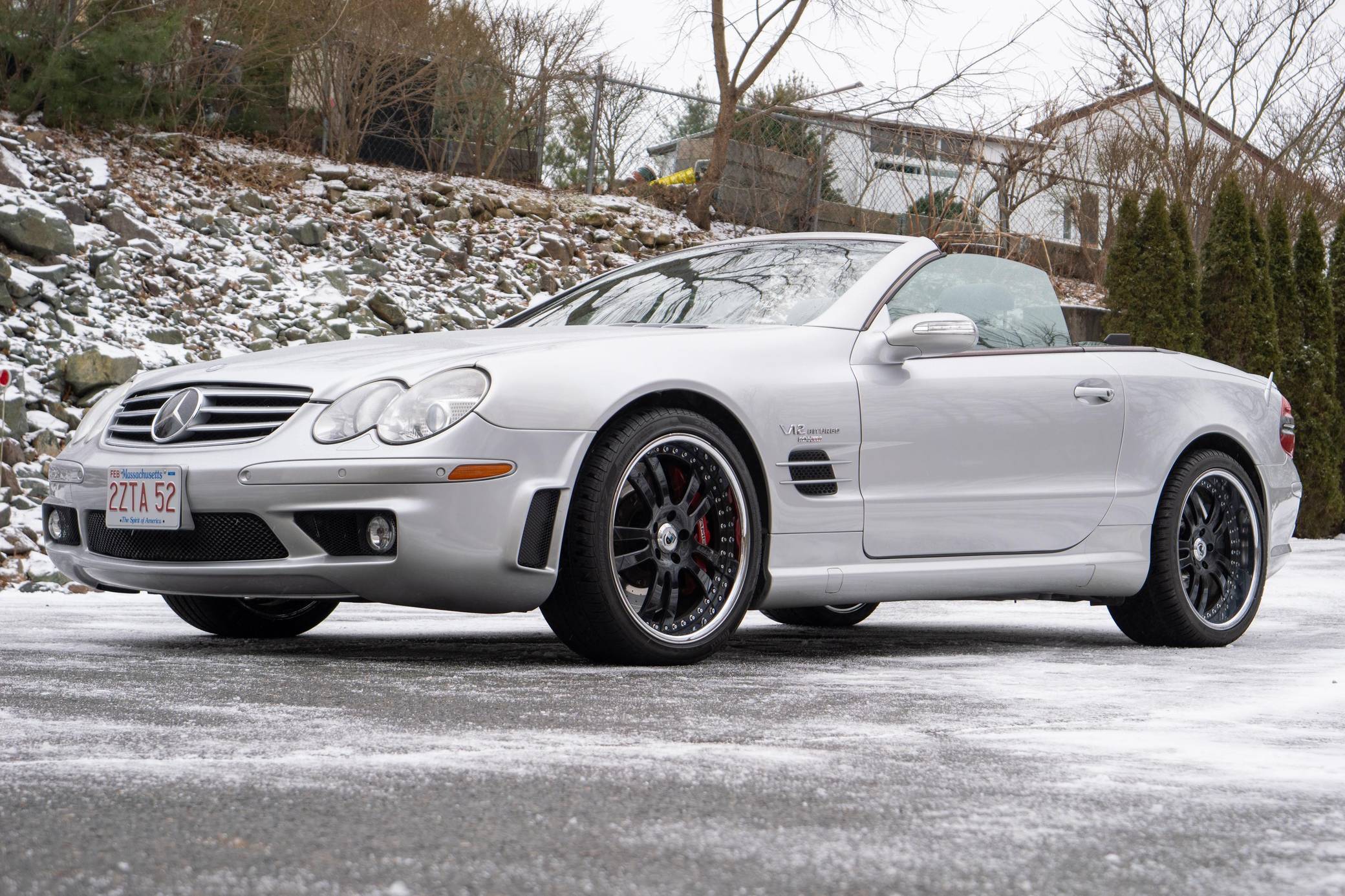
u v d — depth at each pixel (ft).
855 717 8.42
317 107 43.98
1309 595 20.98
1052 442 13.50
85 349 27.22
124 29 36.06
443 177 44.93
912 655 12.76
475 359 10.75
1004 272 14.26
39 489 22.52
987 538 13.03
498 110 47.14
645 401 11.25
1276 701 9.51
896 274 13.28
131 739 7.01
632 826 5.36
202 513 10.71
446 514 10.23
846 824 5.48
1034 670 11.46
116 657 10.85
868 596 12.33
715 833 5.28
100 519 11.56
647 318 13.57
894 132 48.83
